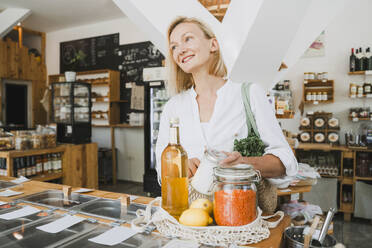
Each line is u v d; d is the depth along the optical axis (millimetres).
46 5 4738
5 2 4574
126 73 5465
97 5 4770
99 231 852
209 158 926
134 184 5348
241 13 1768
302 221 1563
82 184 3902
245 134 1217
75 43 6000
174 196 874
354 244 2895
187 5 1990
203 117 1271
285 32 1677
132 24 5375
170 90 1394
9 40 5672
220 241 760
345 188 3945
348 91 4062
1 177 1700
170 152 880
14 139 3227
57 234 826
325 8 2178
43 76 6352
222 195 795
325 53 4168
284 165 990
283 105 2836
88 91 4023
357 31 4012
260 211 870
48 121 6449
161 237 800
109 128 5676
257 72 1986
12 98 5840
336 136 4008
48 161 3484
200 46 1209
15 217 968
